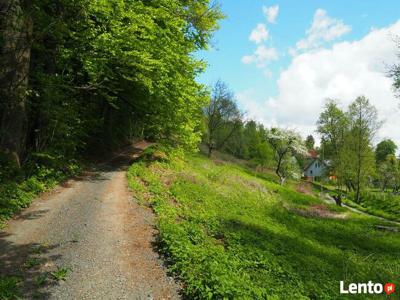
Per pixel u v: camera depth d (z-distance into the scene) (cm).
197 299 696
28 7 1408
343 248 1706
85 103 2281
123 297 696
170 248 898
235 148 6550
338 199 4256
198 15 2716
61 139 1728
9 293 643
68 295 681
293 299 775
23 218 1064
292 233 1702
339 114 6412
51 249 872
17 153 1366
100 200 1348
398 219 3822
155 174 1992
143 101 2503
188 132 2508
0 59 1327
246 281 777
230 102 4959
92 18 1889
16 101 1352
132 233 1041
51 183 1455
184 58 2234
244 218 1638
